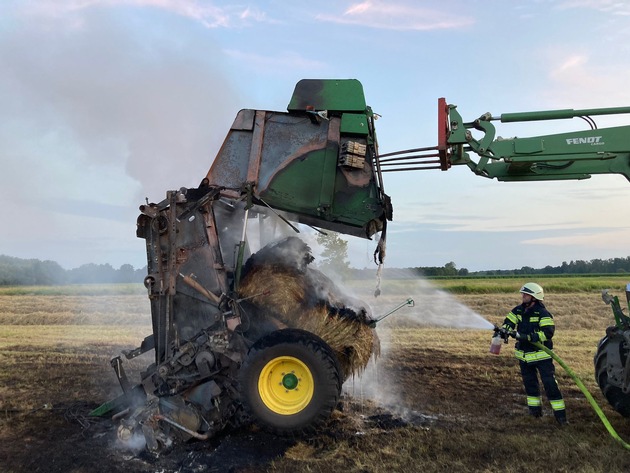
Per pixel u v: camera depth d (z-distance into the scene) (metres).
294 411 5.24
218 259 5.82
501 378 8.07
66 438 5.80
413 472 4.69
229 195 5.98
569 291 24.75
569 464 4.79
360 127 6.02
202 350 5.57
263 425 5.23
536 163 5.85
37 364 9.48
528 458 4.95
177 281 5.80
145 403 5.71
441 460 4.93
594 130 5.59
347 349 5.95
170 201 5.79
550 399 6.06
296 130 6.16
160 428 5.42
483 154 5.72
